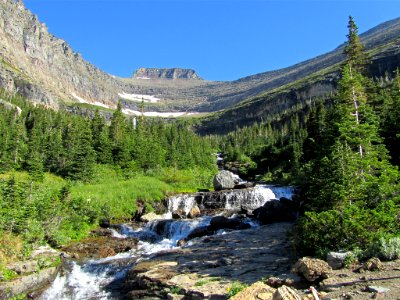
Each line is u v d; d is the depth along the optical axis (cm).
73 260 2297
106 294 1747
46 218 2625
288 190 4594
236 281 1472
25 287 1730
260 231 2744
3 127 7262
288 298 947
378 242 1323
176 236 3098
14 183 2611
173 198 4197
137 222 3522
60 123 9731
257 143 13312
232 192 4397
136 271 1825
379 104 3894
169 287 1527
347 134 2289
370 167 1953
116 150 6419
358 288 1034
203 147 10988
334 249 1478
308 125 4912
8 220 2194
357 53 3228
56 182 4747
